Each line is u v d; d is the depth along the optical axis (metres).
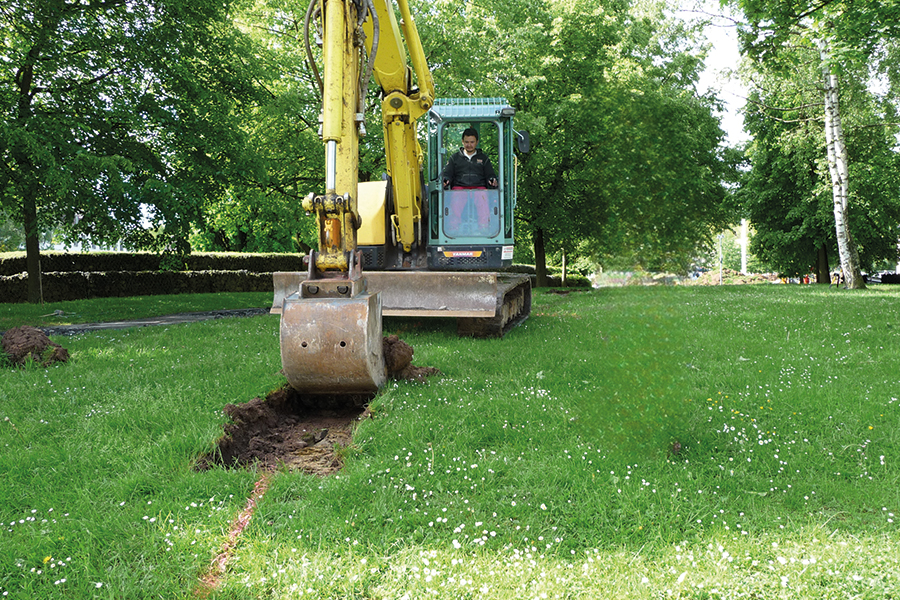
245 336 8.82
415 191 9.28
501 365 6.30
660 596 2.31
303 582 2.43
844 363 6.25
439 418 4.43
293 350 4.79
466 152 9.28
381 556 2.66
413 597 2.31
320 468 3.94
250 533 2.87
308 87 18.89
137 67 14.34
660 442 3.69
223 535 2.88
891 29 10.64
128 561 2.66
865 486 3.34
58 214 14.26
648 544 2.72
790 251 30.86
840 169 19.58
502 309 8.66
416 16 18.31
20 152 11.91
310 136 19.14
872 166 24.12
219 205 20.66
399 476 3.50
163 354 7.28
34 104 14.22
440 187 9.11
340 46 5.22
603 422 3.87
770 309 11.66
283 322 4.82
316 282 5.01
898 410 4.56
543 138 20.78
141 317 13.62
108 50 13.68
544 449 3.86
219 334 9.14
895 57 18.48
